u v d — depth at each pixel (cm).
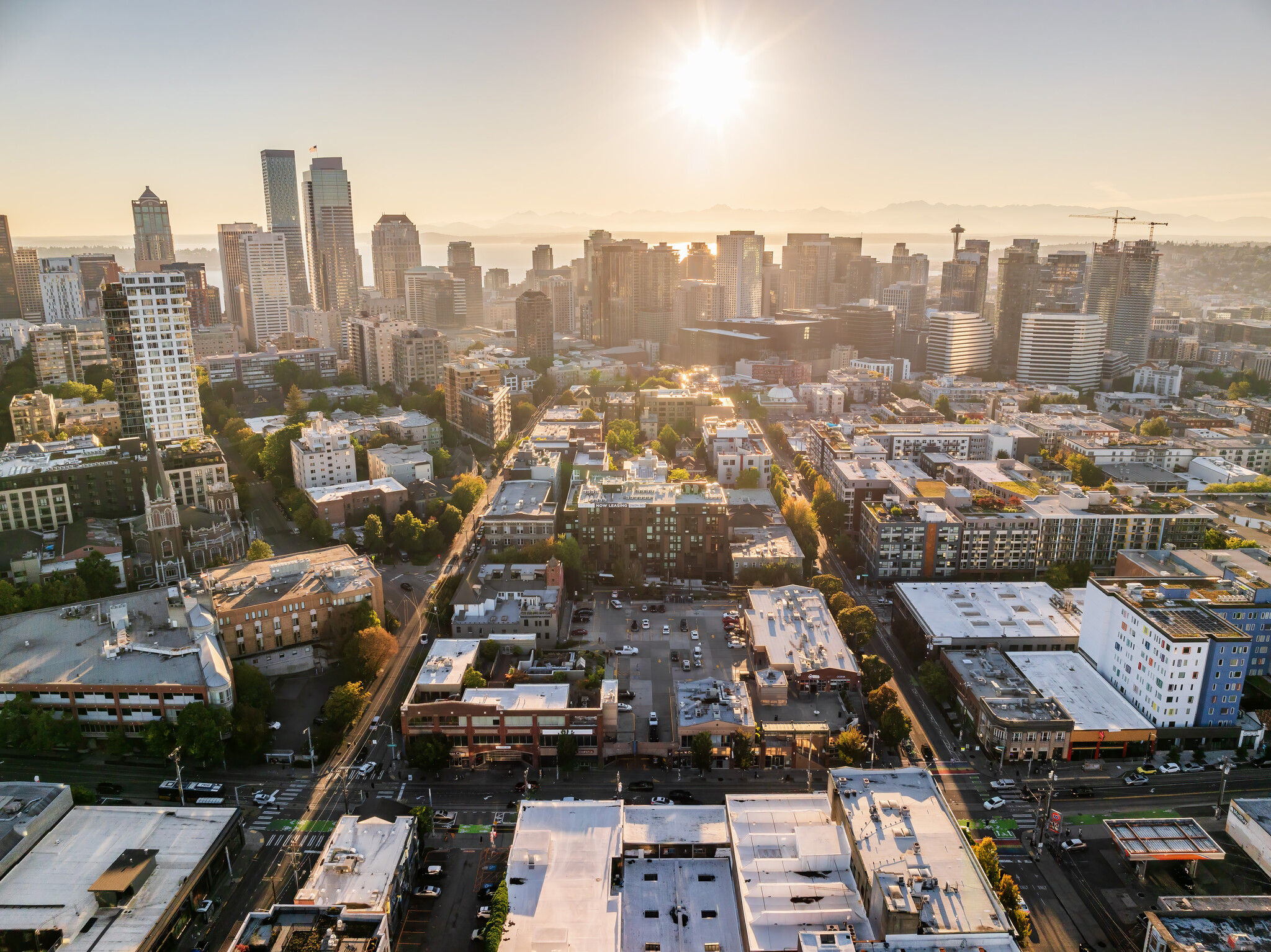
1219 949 18512
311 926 18088
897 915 18400
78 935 19150
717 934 19175
